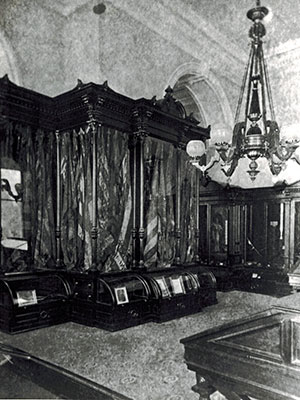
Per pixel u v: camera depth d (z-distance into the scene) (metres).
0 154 5.33
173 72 6.55
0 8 5.48
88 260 5.54
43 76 6.05
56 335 4.64
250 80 4.06
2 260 5.30
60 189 5.89
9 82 5.25
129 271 5.79
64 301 5.30
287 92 4.29
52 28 6.16
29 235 5.61
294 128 4.27
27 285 5.18
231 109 6.51
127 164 6.02
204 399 2.29
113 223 5.79
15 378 2.44
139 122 5.96
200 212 7.86
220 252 7.45
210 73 6.44
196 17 5.45
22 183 5.57
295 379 1.87
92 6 5.95
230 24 5.13
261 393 1.97
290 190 6.85
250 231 7.30
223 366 2.19
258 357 2.18
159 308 5.31
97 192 5.52
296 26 4.09
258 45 4.04
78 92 5.43
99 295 5.25
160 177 6.46
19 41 5.75
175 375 3.27
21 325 4.79
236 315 5.34
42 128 5.79
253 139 3.84
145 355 3.83
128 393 2.89
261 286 6.55
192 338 2.56
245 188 7.38
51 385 2.41
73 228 5.80
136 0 5.73
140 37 6.36
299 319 3.06
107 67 6.11
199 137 7.03
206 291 6.04
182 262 6.77
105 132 5.72
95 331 4.86
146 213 6.25
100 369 3.42
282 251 6.90
